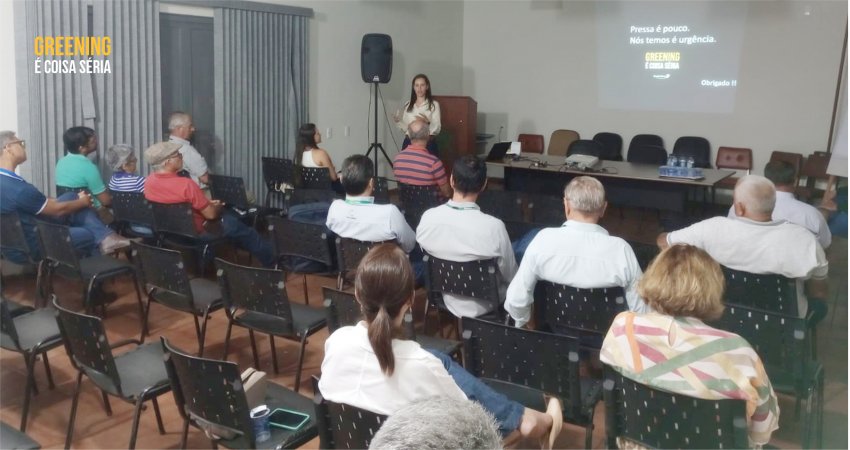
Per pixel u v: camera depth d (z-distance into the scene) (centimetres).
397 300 172
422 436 68
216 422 218
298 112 723
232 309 323
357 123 808
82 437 291
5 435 211
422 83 730
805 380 252
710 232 296
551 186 701
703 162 766
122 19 554
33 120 504
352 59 787
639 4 811
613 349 192
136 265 349
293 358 369
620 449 204
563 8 867
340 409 183
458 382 191
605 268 264
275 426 227
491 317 324
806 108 725
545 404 241
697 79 787
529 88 912
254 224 540
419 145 501
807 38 715
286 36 698
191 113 635
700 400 178
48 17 504
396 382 171
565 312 282
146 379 261
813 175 692
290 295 466
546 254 270
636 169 659
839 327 421
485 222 312
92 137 484
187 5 612
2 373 348
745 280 291
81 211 451
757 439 183
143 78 574
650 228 696
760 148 760
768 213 288
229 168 664
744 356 177
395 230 358
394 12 834
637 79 826
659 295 184
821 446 279
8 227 404
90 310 381
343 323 275
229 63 648
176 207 432
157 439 291
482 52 943
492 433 73
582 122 877
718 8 762
